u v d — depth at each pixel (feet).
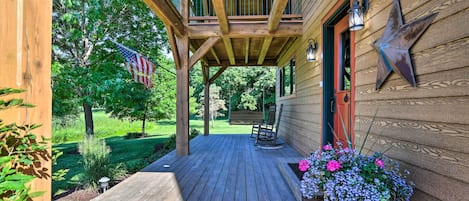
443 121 4.61
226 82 64.69
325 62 11.95
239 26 15.85
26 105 2.42
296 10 18.52
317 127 12.87
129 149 25.04
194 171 12.09
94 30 21.75
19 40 2.48
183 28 15.58
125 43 22.99
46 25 2.75
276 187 9.59
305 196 6.56
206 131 27.71
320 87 12.37
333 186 5.71
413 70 5.42
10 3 2.43
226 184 10.03
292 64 20.47
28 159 2.51
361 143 7.82
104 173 12.81
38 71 2.65
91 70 21.58
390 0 6.28
